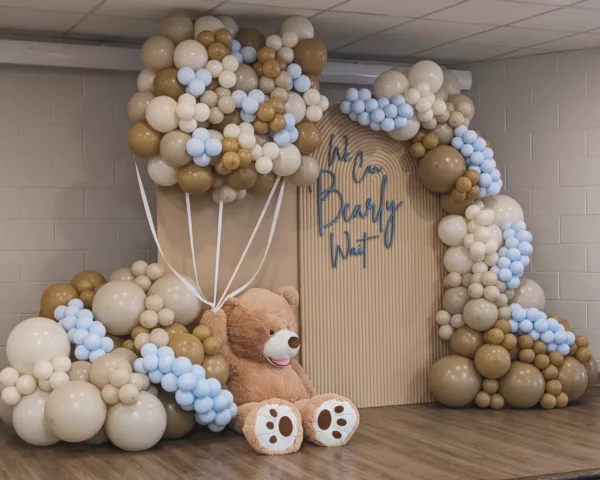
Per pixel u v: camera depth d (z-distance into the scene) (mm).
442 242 6492
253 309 5477
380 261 6316
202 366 5250
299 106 5609
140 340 5211
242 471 4594
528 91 7082
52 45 6090
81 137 6398
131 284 5387
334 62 6828
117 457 4898
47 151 6312
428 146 6234
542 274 7047
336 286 6180
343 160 6188
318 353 6117
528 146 7090
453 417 5930
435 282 6480
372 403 6297
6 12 5566
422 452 4965
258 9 5559
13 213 6230
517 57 7113
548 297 7023
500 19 5891
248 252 5930
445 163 6156
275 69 5492
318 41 5691
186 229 5770
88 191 6418
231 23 5594
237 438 5340
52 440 5035
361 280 6258
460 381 6094
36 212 6285
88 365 5098
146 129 5395
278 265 6031
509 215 6328
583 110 6891
